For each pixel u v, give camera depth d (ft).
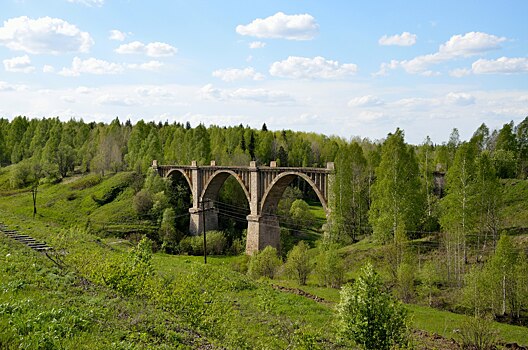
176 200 245.86
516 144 208.95
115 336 38.06
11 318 33.68
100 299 49.96
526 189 160.35
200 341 45.62
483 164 130.82
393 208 143.54
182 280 60.34
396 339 49.85
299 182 346.13
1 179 316.19
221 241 211.00
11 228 112.47
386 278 119.34
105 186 265.75
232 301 77.66
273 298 83.76
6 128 393.91
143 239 71.67
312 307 82.58
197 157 280.10
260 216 187.62
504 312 96.43
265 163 340.80
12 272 54.54
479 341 71.10
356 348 58.59
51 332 32.24
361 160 171.12
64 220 227.20
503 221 144.87
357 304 50.67
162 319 48.88
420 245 141.49
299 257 127.44
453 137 235.61
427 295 110.52
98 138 332.60
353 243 161.48
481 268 116.57
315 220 260.83
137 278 58.44
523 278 94.94
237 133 352.28
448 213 133.59
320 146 405.59
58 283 54.08
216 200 240.73
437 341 72.02
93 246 105.29
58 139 334.24
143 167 275.39
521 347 73.05
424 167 190.90
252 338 55.83
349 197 159.12
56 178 308.60
